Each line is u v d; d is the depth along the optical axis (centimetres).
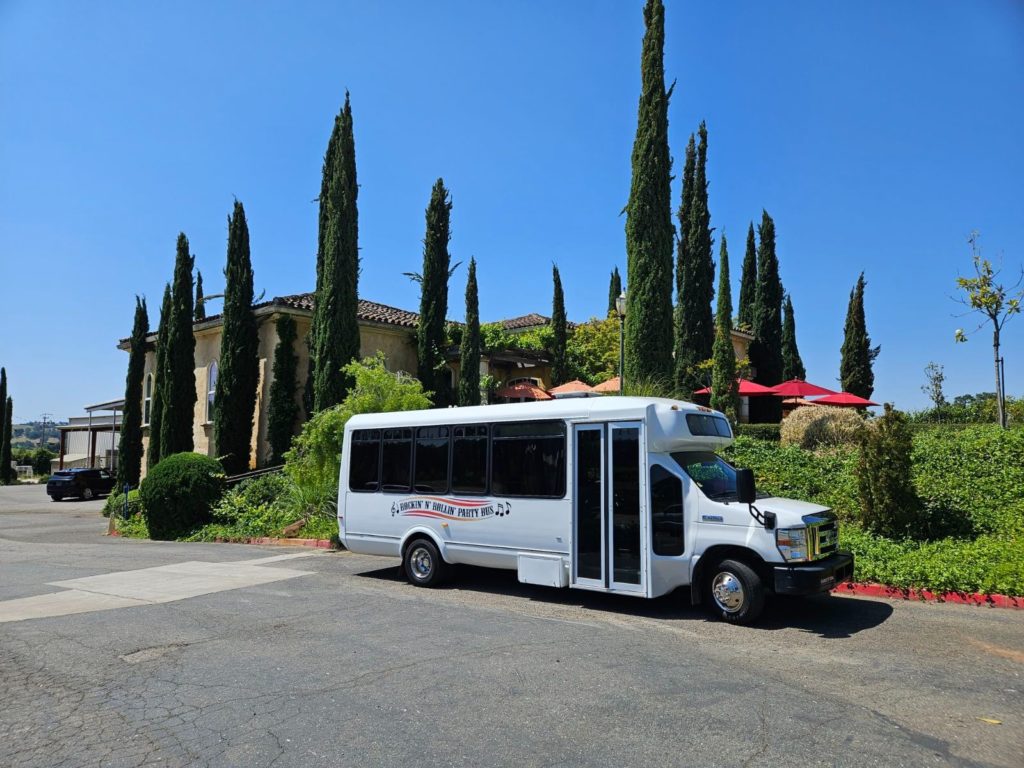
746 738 467
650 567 823
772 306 3309
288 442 2348
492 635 755
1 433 5953
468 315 2603
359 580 1123
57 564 1384
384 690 580
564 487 901
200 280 4034
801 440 1786
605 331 3362
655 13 1767
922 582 899
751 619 775
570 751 453
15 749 476
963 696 543
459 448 1022
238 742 480
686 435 857
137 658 692
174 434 2548
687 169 2900
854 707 521
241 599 977
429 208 2659
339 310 2138
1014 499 1186
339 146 2198
